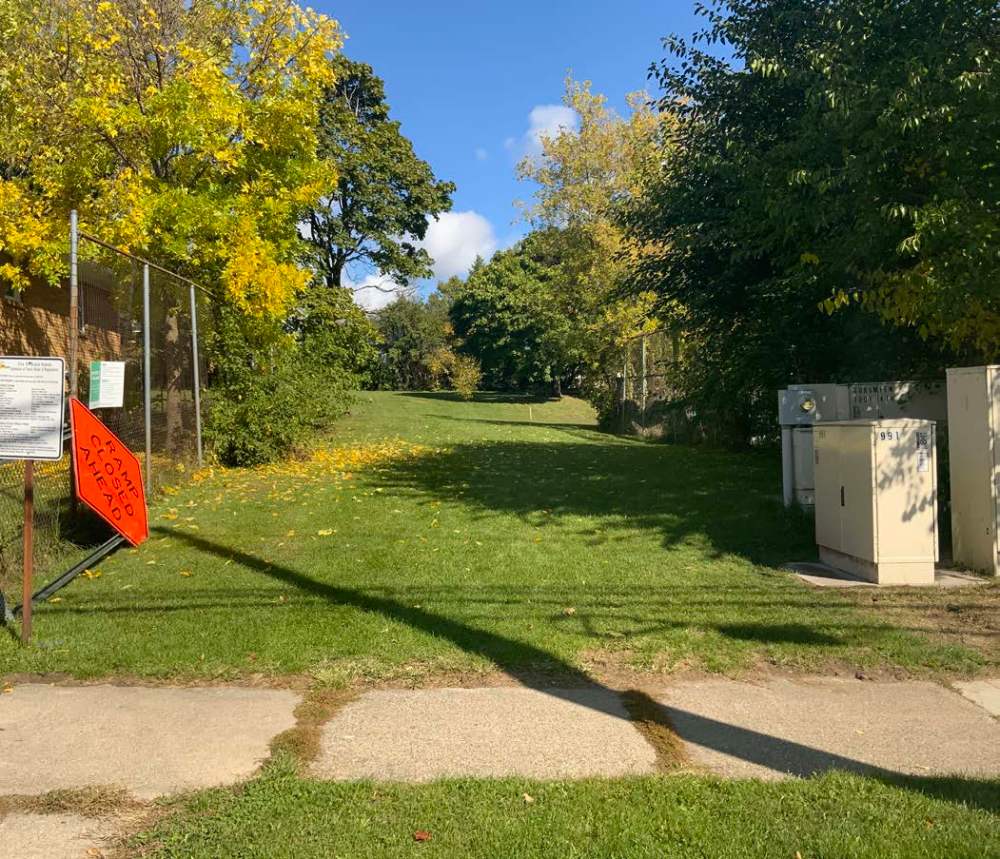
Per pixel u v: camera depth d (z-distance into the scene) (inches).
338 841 130.1
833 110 348.5
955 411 305.7
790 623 242.1
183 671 207.9
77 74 503.2
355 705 188.9
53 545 316.2
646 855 125.7
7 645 225.5
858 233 340.5
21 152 505.7
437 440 823.1
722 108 507.8
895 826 133.3
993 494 289.4
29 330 693.9
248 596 267.7
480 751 165.5
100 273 663.1
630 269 718.5
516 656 216.4
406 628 236.5
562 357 1186.6
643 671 209.3
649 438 939.3
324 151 1103.6
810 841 128.8
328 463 587.2
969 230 293.3
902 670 209.9
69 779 153.6
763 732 175.0
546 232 1221.1
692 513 402.6
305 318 872.3
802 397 389.4
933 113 308.3
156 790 149.2
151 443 472.4
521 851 126.9
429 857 125.4
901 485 282.0
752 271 528.1
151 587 279.1
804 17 454.9
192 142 495.8
